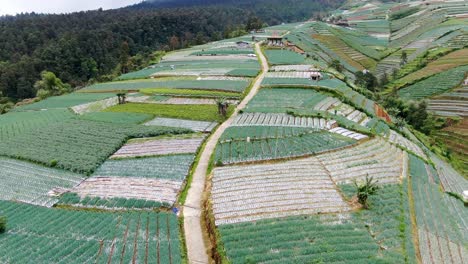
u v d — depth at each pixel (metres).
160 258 34.56
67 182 49.41
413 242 36.53
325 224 38.41
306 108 75.38
